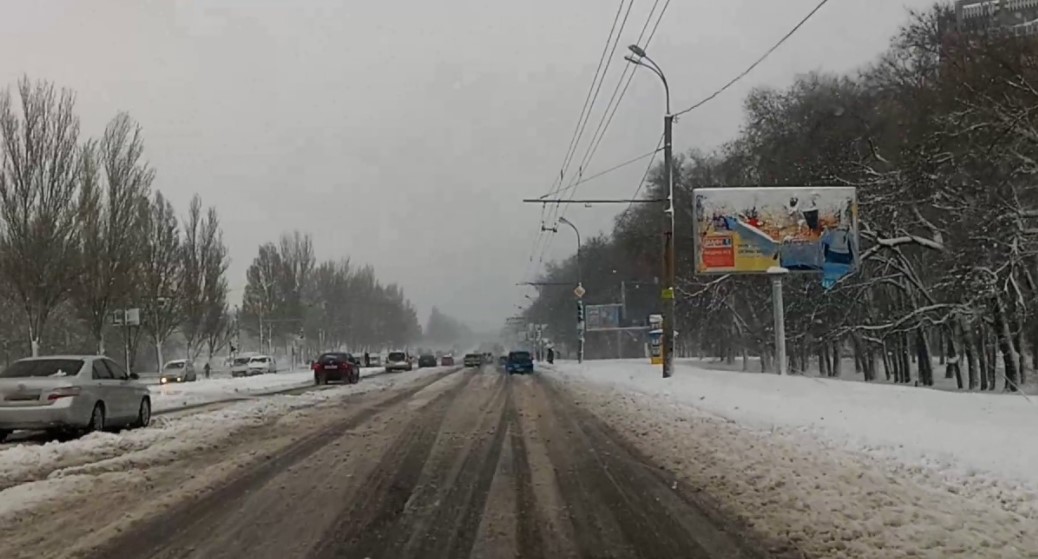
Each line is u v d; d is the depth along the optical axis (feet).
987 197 102.47
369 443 53.21
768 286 152.56
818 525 28.53
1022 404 57.16
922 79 109.91
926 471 38.32
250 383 140.77
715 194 99.45
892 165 116.47
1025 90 90.12
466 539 27.58
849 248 99.25
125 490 36.17
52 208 121.60
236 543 26.99
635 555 25.48
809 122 139.54
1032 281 104.78
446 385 131.13
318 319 322.96
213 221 191.31
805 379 88.22
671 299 106.83
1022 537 26.66
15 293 123.44
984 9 107.04
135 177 138.72
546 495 34.96
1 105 119.03
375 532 28.53
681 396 86.43
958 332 135.64
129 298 143.84
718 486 36.22
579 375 155.33
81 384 57.67
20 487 36.55
